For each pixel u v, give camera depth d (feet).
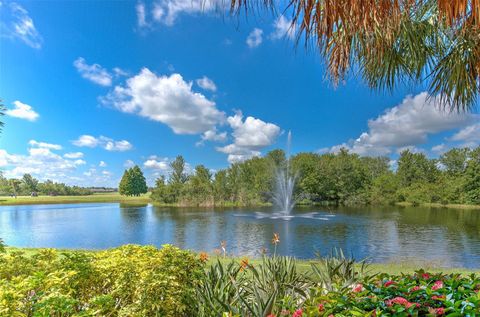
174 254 8.68
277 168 128.16
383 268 20.79
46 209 116.16
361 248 36.09
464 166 124.67
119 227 58.85
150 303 6.50
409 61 8.45
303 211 91.15
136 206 129.18
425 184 128.57
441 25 7.33
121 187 224.94
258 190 124.57
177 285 7.35
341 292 6.70
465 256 31.65
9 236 49.60
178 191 134.10
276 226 55.42
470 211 90.74
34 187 235.20
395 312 5.22
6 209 116.67
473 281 6.56
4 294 4.96
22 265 7.32
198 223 61.67
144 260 7.86
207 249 36.32
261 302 6.99
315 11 3.67
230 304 7.68
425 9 7.25
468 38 7.40
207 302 7.63
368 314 4.87
